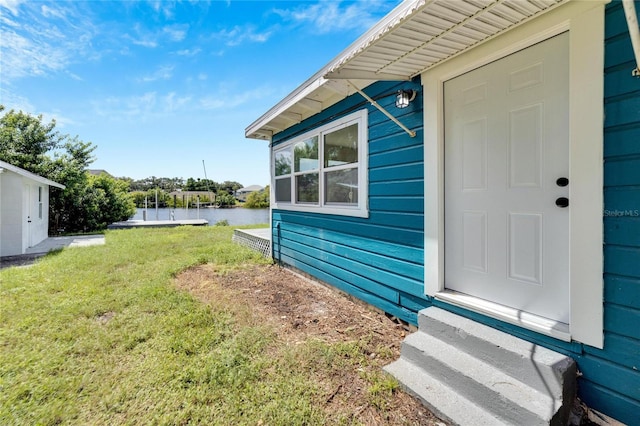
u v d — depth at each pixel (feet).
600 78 4.93
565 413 5.06
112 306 11.39
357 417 5.71
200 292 13.43
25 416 5.82
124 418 5.80
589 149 5.10
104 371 7.28
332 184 13.28
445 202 8.14
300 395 6.35
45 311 10.91
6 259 21.42
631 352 4.74
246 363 7.53
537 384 5.30
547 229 6.01
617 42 4.75
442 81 8.00
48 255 22.04
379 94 10.22
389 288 10.09
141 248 24.57
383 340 8.71
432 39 6.31
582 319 5.26
